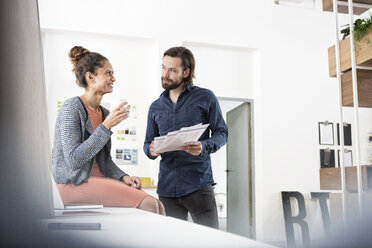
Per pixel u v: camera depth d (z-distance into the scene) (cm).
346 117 591
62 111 172
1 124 45
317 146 575
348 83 286
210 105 226
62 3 481
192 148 198
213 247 30
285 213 535
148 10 513
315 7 594
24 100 49
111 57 503
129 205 155
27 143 50
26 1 49
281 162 560
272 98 564
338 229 26
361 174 251
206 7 541
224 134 226
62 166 163
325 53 593
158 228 48
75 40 492
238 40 552
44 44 480
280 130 564
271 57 568
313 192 553
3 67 45
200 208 211
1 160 45
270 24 571
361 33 271
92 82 272
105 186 158
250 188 550
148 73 512
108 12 496
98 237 39
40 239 38
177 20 524
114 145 486
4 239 38
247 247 29
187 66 227
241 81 563
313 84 584
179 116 224
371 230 25
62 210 112
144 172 493
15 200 46
